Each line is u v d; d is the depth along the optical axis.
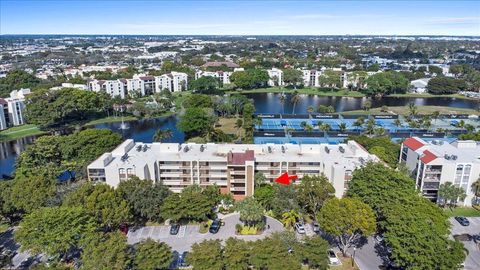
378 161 109.75
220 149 123.12
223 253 74.00
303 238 86.12
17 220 103.56
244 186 114.94
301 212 101.38
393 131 185.62
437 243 72.69
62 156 134.00
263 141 166.50
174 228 96.75
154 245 73.56
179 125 189.00
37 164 126.94
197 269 69.88
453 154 115.44
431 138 171.75
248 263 74.06
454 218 104.38
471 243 92.19
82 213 83.88
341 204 85.69
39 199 95.75
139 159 114.25
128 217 92.12
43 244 77.06
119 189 98.12
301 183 103.69
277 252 72.56
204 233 96.19
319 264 75.50
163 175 117.12
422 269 71.75
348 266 82.81
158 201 97.81
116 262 68.50
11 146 183.25
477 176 110.56
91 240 75.69
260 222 98.00
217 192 109.56
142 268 69.56
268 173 117.56
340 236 85.81
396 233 78.69
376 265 83.31
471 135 152.88
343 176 106.44
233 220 103.06
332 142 164.50
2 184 102.38
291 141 166.38
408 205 87.75
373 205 91.62
